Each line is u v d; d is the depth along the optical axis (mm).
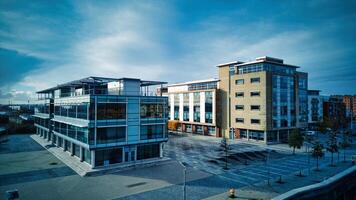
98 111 32906
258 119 58438
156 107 38969
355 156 39500
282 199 14656
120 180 28875
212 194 24516
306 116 71938
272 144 57031
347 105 142750
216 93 68750
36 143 55031
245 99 61812
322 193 16906
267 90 57562
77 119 36156
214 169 34250
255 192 25047
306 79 72750
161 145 39469
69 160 37031
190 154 44531
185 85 81625
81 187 26328
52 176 30109
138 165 34688
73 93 48219
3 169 33094
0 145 52219
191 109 76938
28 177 29641
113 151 34438
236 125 64062
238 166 36219
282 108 60844
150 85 43156
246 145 55062
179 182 28266
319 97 94750
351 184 19969
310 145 54969
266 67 59094
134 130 36250
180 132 79812
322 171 33469
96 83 41156
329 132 76875
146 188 26203
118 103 34781
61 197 23531
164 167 35219
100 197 23609
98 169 31828
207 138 66312
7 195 18562
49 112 53156
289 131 62469
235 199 23172
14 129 70688
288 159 41312
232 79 65688
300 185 27266
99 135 32906
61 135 44094
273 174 31891
